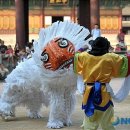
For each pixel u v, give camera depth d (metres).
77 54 15.35
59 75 18.86
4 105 21.59
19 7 67.38
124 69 15.03
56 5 91.81
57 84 19.17
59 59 18.75
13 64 48.53
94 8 63.50
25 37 70.94
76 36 19.20
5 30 90.75
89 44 19.22
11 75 21.58
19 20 67.31
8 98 21.67
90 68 14.89
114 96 15.07
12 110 21.73
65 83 19.12
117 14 92.75
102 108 14.74
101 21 92.31
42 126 20.02
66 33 19.30
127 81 15.48
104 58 14.81
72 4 91.19
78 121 21.06
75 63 15.31
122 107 25.11
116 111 23.58
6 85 21.70
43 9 92.00
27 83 21.06
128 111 23.59
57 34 19.36
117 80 42.72
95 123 14.94
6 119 21.61
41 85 20.42
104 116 14.88
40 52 19.19
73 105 20.03
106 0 91.94
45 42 19.22
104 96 14.76
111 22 92.69
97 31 36.34
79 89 15.88
